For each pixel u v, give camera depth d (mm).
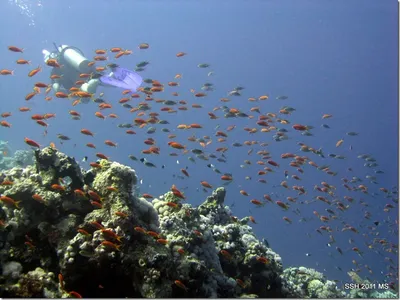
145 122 9117
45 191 4293
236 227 6160
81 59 10461
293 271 8430
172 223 4961
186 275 4098
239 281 5172
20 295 3406
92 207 4398
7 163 15273
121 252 3766
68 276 3734
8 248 3910
